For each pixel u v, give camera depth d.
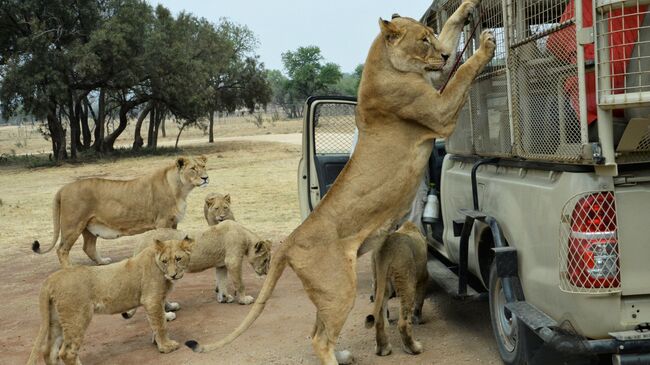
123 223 10.26
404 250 5.93
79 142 47.22
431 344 6.32
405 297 5.98
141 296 6.56
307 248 5.43
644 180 4.28
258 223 14.17
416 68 5.55
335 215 5.52
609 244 4.21
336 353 5.91
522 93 5.16
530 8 5.10
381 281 5.90
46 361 6.18
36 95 39.34
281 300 8.27
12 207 18.91
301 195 9.52
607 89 4.06
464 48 6.05
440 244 7.84
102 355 6.61
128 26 40.69
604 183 4.23
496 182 5.53
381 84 5.56
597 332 4.25
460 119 6.90
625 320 4.24
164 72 43.84
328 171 9.01
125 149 50.34
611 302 4.21
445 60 5.70
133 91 45.56
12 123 151.62
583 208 4.24
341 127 9.34
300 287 8.88
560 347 4.25
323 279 5.43
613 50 4.09
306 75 102.12
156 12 46.16
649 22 4.11
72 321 6.09
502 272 5.06
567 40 4.44
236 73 57.50
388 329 6.80
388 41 5.56
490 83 5.93
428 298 7.91
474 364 5.71
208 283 9.47
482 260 5.95
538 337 4.84
